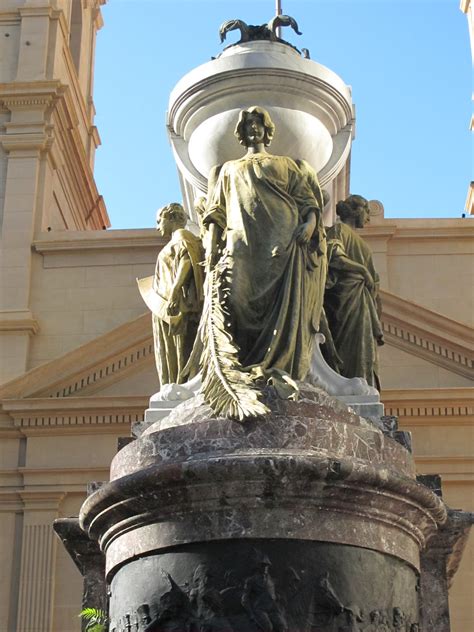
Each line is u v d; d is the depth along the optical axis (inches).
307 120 277.3
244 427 215.2
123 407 853.8
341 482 205.9
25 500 838.5
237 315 238.2
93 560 249.6
